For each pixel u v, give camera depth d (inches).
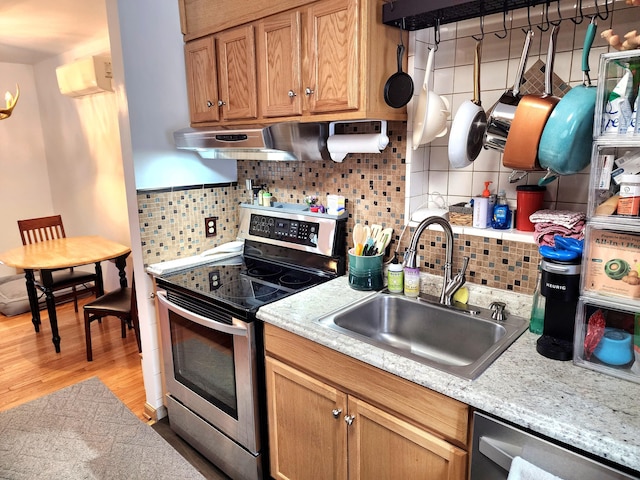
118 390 106.4
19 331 141.2
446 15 57.2
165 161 86.7
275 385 65.4
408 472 51.0
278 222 87.8
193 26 83.9
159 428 91.9
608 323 47.9
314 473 63.2
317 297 69.1
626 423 37.4
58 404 100.3
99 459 82.8
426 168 72.8
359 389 53.6
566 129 45.5
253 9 72.0
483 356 49.5
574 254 47.1
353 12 58.6
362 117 61.7
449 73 67.4
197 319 72.3
